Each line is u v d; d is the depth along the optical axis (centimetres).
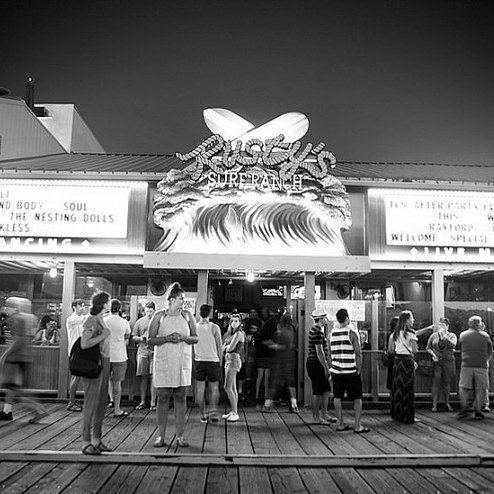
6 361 829
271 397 977
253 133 1241
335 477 587
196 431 788
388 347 970
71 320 964
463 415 925
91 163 1282
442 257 1102
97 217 1078
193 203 1076
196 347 865
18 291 1359
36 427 802
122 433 766
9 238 1074
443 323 1016
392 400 903
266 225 1078
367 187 1115
